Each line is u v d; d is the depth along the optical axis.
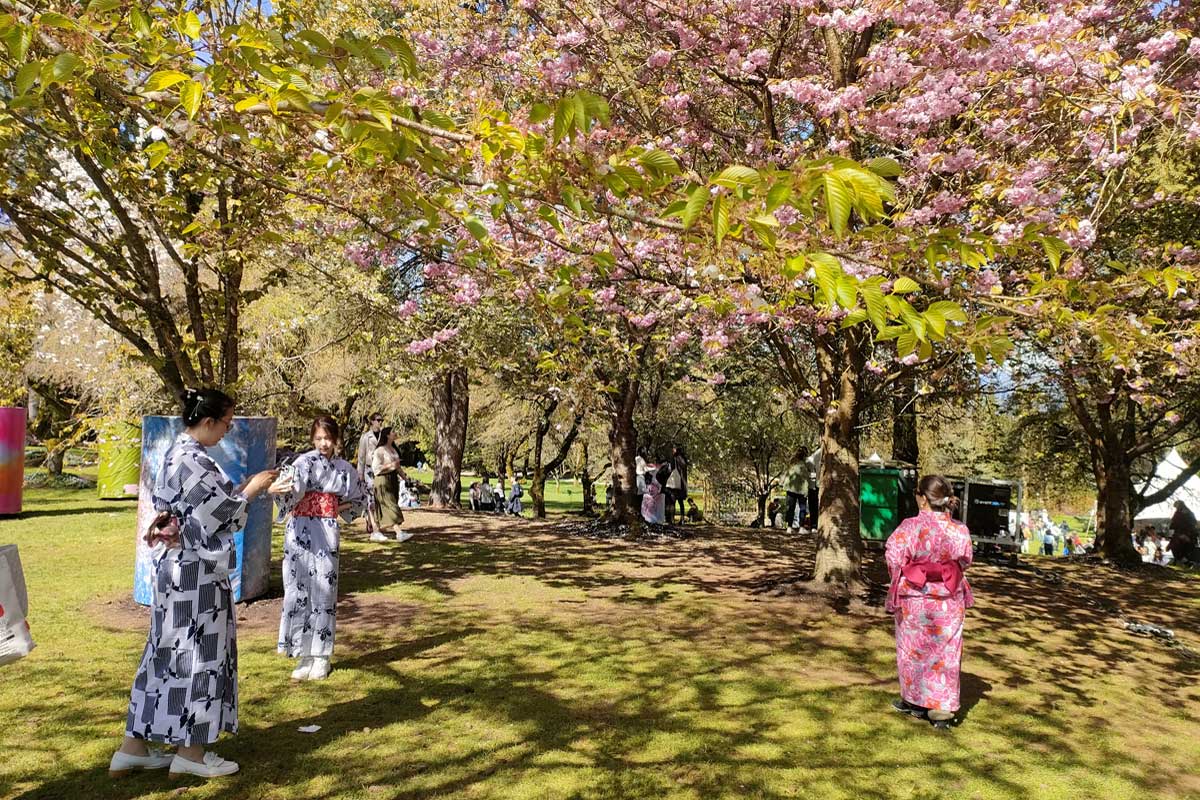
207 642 3.66
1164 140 6.18
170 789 3.62
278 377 15.47
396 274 13.26
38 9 2.64
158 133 3.09
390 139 2.37
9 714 4.46
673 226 2.37
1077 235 5.38
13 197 5.94
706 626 7.52
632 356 9.65
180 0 3.13
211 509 3.67
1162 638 8.43
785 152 7.09
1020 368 10.88
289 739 4.29
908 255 2.25
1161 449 17.45
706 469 26.34
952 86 5.86
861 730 4.91
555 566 10.73
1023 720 5.37
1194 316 6.58
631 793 3.82
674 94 7.98
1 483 12.75
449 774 3.93
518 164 2.53
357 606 7.70
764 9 7.10
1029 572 12.95
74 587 7.68
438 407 19.31
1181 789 4.32
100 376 14.66
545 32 7.85
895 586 5.26
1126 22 7.14
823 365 9.48
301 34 2.29
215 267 6.75
